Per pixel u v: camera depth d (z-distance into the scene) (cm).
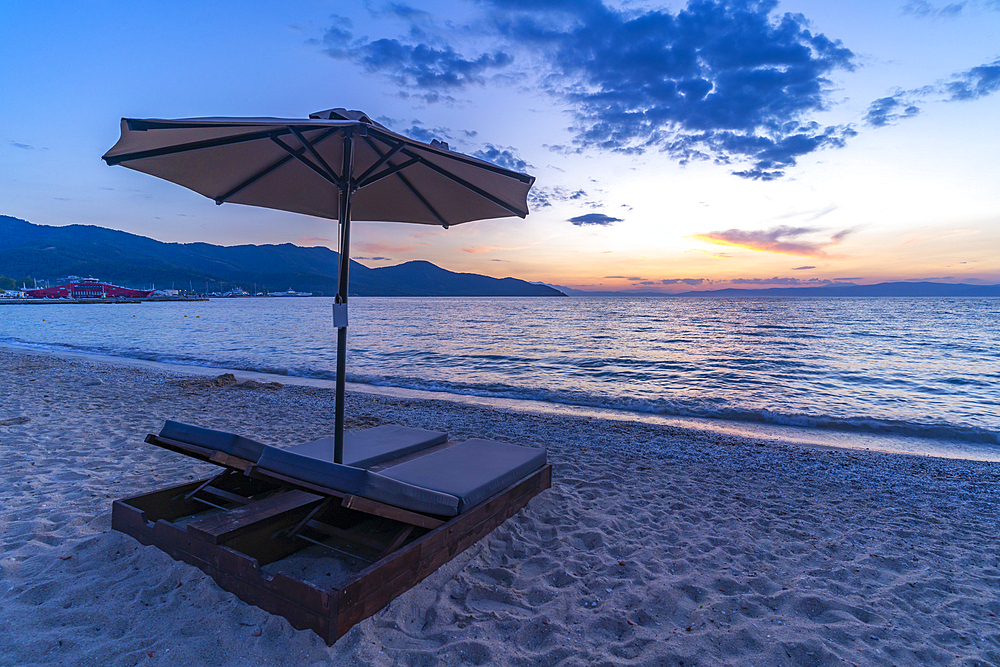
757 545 381
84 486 436
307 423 776
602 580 312
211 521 283
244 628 233
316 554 312
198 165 300
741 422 995
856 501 506
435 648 233
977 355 2261
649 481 542
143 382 1121
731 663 236
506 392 1263
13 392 902
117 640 223
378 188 382
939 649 253
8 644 218
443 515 301
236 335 3164
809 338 3209
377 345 2594
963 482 591
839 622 275
